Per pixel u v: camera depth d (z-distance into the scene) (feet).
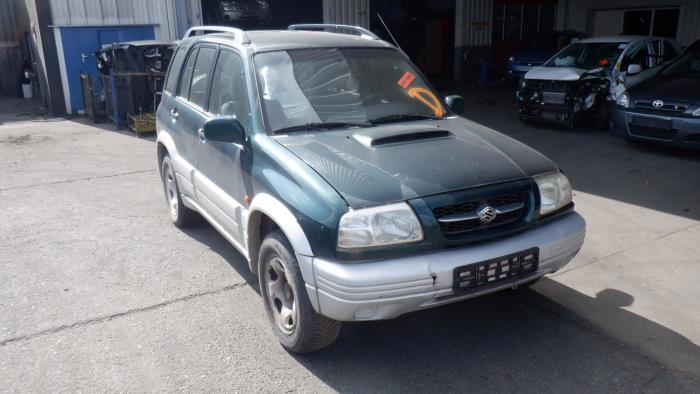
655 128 27.09
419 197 9.77
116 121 37.88
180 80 17.30
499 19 68.69
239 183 12.50
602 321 12.51
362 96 13.29
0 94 60.34
